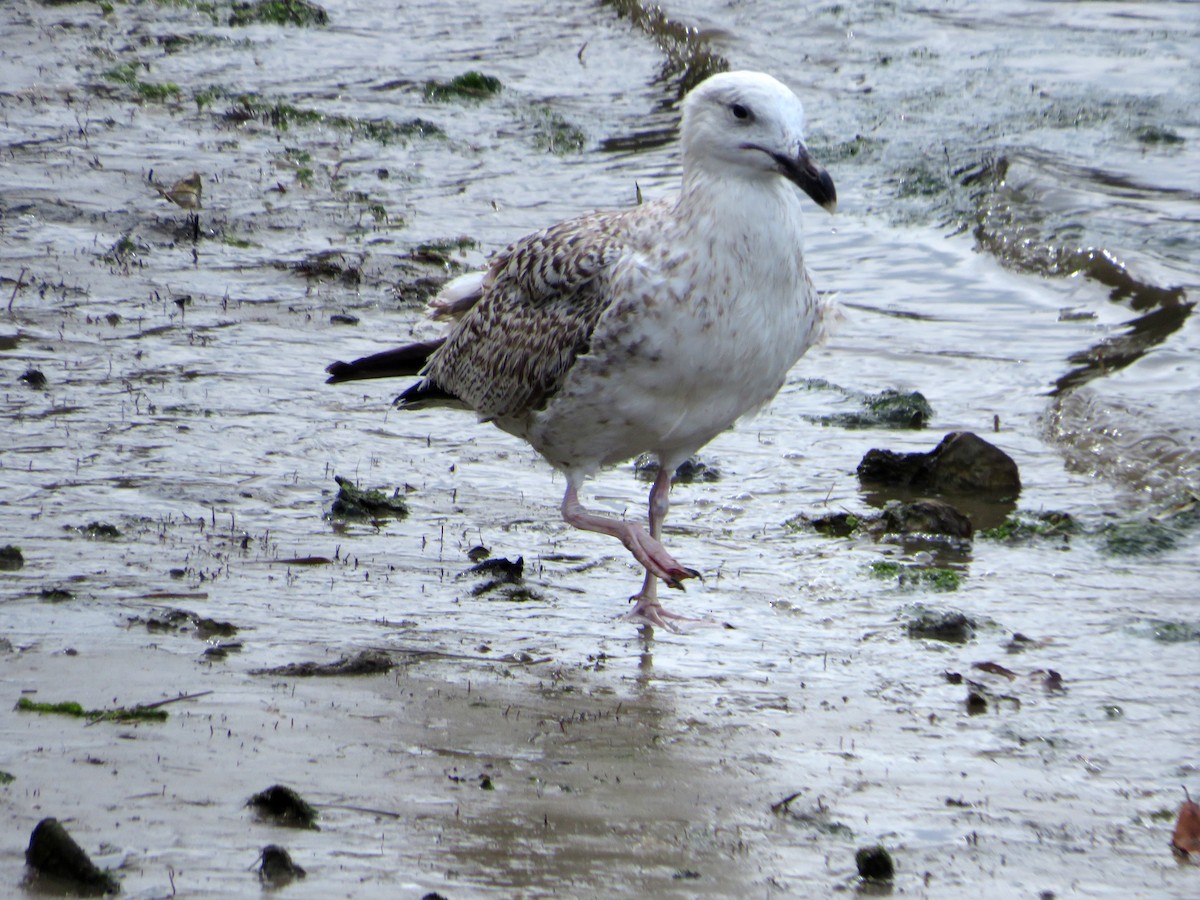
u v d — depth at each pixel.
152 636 9.87
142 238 19.39
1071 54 28.94
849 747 8.91
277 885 6.91
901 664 10.17
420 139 24.55
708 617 10.91
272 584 10.91
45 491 12.38
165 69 28.06
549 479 13.45
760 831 7.82
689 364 10.50
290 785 7.96
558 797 8.08
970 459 13.56
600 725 9.06
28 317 16.55
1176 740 9.12
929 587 11.50
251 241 19.58
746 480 13.70
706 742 8.91
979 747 8.97
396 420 14.58
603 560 11.89
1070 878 7.46
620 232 10.88
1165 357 16.55
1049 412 15.27
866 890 7.27
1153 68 27.97
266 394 14.92
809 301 10.94
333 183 22.12
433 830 7.59
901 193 22.20
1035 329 17.64
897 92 26.77
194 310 17.11
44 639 9.71
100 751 8.19
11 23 30.92
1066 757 8.87
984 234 20.55
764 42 29.80
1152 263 19.16
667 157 23.80
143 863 7.04
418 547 11.83
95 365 15.35
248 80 27.56
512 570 11.45
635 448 11.21
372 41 30.48
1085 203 21.17
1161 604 11.25
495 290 11.66
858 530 12.63
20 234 19.19
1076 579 11.73
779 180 10.55
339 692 9.27
